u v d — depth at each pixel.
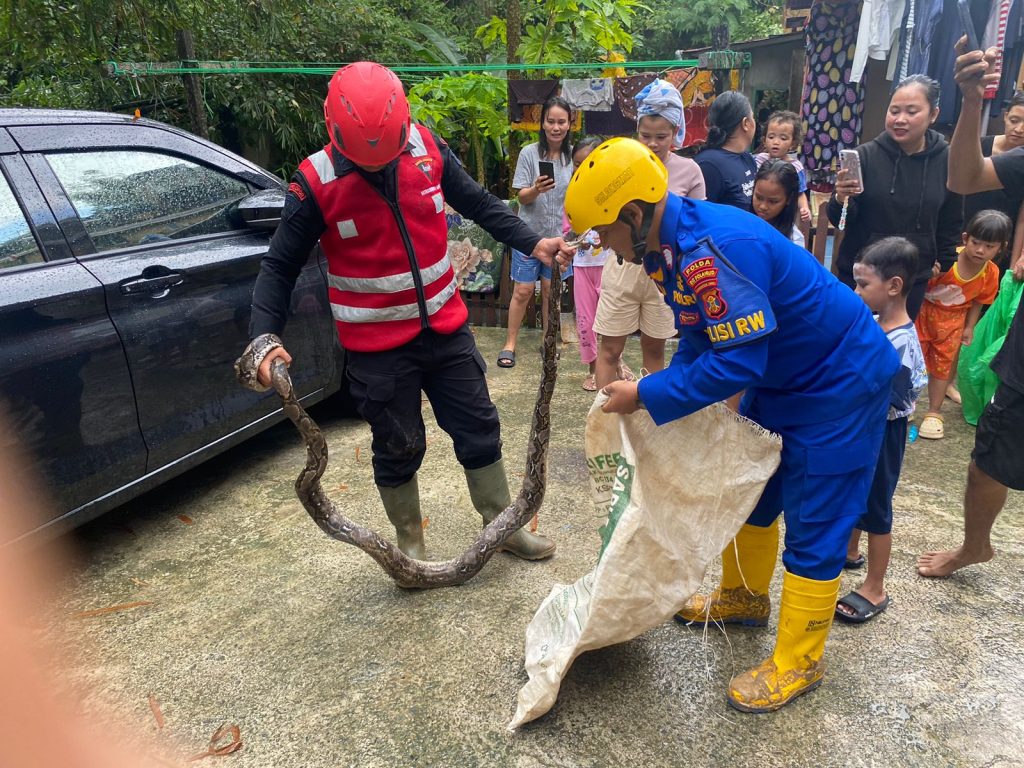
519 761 1.84
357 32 8.23
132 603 2.54
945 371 3.67
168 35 5.68
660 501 1.92
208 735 1.96
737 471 1.91
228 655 2.26
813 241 5.24
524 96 5.21
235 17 7.00
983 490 2.29
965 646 2.21
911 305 3.42
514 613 2.41
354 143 2.00
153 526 3.06
